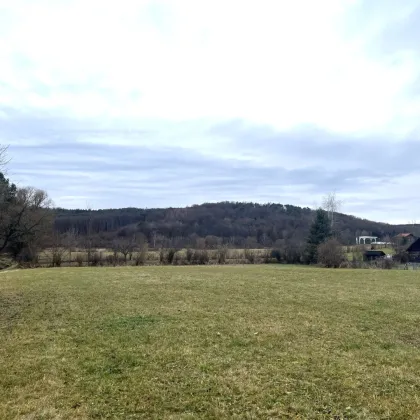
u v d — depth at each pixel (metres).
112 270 20.02
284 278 15.80
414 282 14.66
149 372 5.55
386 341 7.05
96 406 4.56
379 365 5.84
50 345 6.79
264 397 4.78
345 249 37.69
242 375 5.44
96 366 5.80
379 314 9.05
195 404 4.61
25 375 5.47
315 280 15.12
